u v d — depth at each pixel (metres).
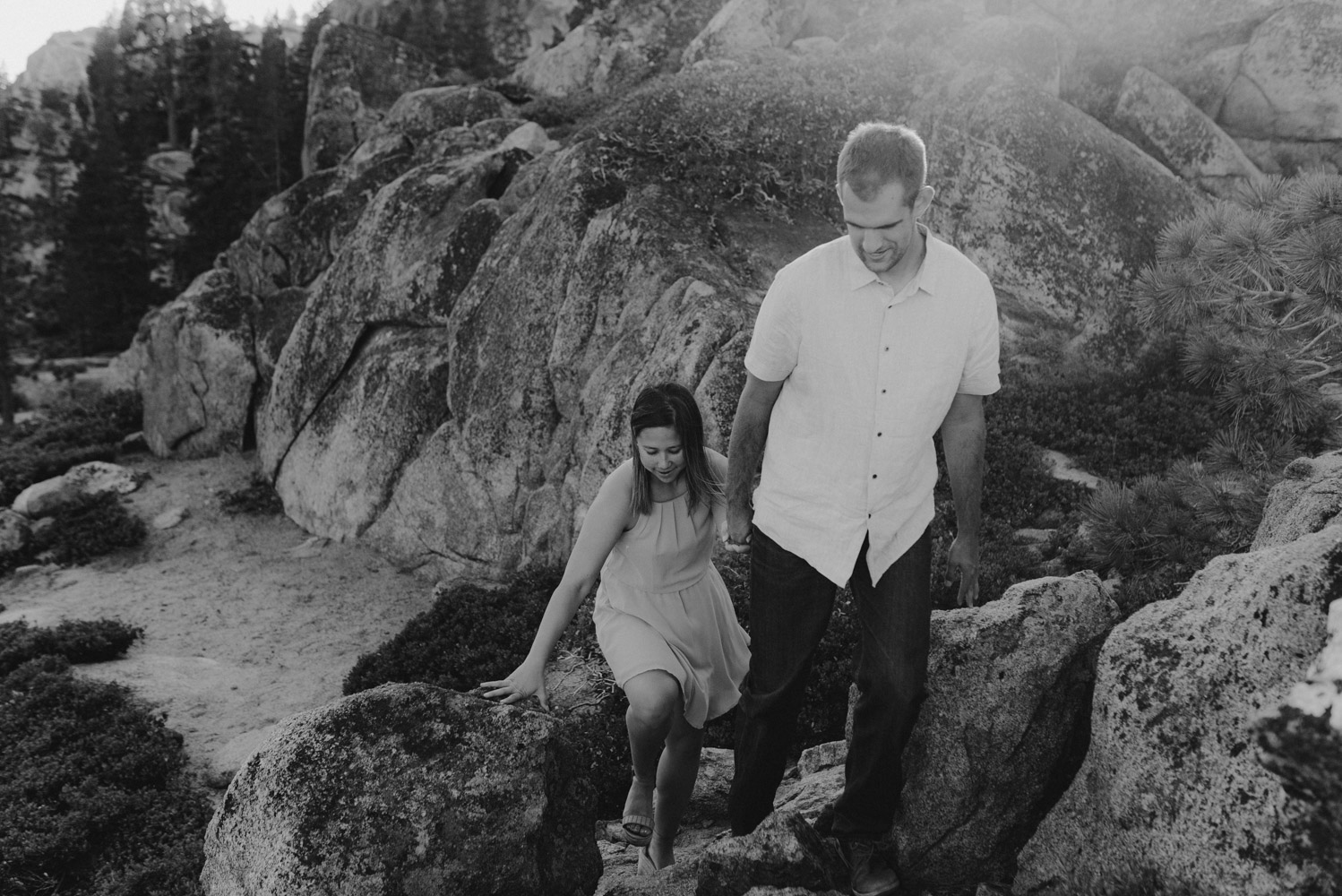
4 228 38.00
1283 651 2.34
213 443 17.78
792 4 15.68
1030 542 7.44
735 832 3.51
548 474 11.35
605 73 24.70
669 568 3.62
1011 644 3.32
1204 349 6.59
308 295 17.86
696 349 8.70
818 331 2.83
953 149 10.84
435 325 13.80
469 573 12.38
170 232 54.09
